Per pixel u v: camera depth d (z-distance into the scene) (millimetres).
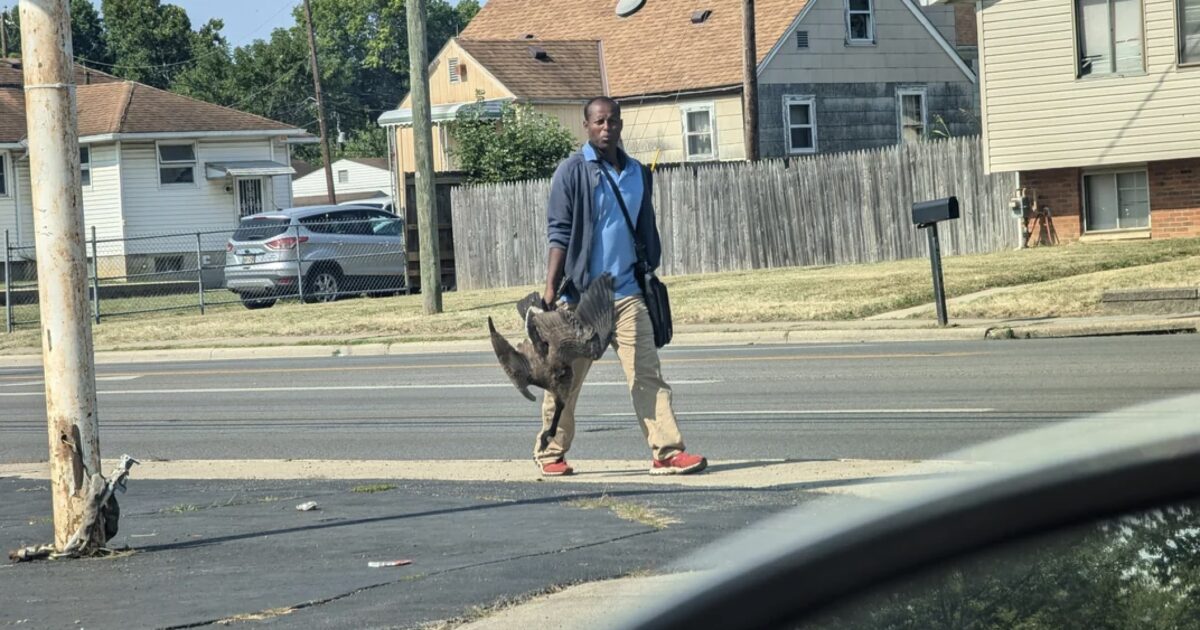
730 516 6715
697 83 35750
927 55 38188
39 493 8922
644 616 1981
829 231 26469
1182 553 1608
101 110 43094
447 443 10656
